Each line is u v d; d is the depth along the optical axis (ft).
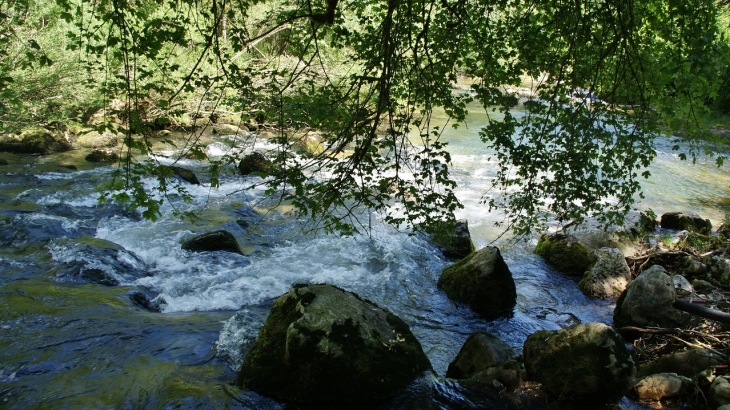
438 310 23.49
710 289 23.48
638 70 16.33
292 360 14.64
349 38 17.78
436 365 18.71
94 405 13.79
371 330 15.76
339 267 27.37
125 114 13.67
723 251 27.45
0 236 26.84
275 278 25.55
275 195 39.14
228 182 42.50
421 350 16.43
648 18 15.98
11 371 15.29
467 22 17.43
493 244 31.86
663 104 15.87
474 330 21.74
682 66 14.15
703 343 18.11
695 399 14.97
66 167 42.91
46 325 18.07
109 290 21.90
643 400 15.37
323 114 14.80
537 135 17.37
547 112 16.94
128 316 19.24
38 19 41.24
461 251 29.60
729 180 47.60
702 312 18.97
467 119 71.00
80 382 14.90
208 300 22.82
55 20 41.65
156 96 33.22
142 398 14.19
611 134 17.12
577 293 25.72
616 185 17.80
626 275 25.73
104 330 17.93
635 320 20.66
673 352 17.79
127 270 24.80
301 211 13.99
